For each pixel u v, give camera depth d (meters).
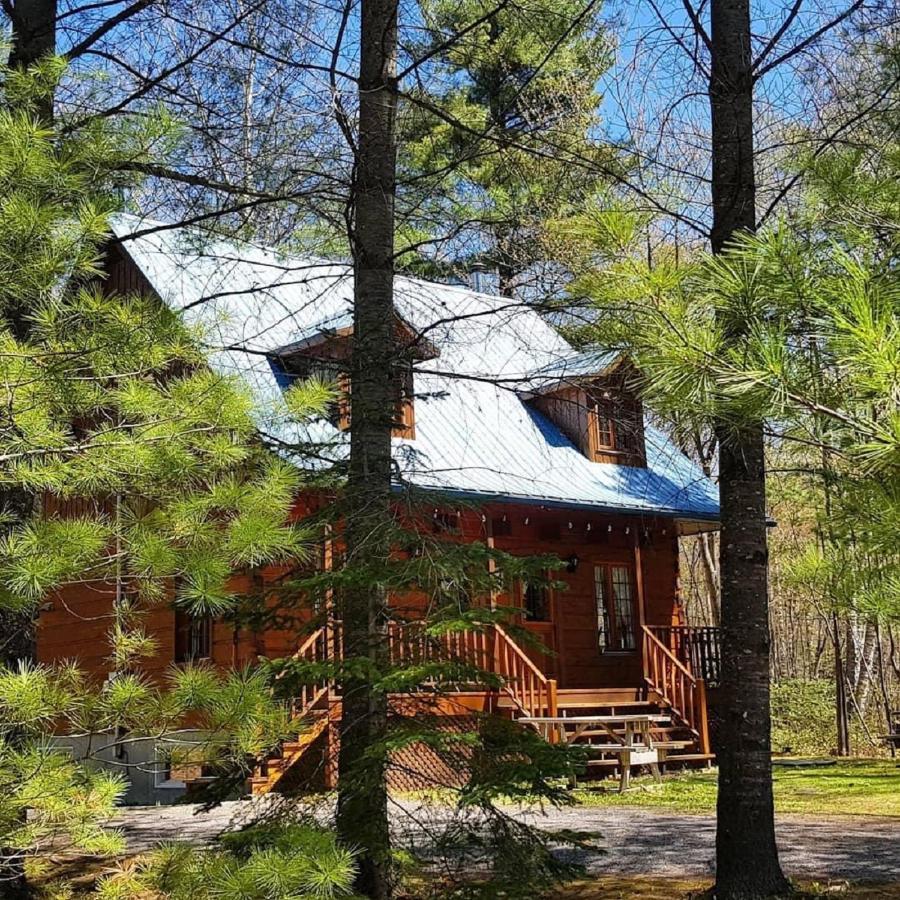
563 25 8.34
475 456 16.50
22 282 4.93
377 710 6.67
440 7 8.63
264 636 13.79
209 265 10.54
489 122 8.48
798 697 27.41
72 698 4.98
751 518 7.23
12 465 5.12
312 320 14.98
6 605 4.98
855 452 4.09
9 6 8.23
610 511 17.22
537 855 6.60
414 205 8.61
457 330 9.73
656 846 9.77
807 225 5.00
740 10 7.50
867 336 3.58
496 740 6.60
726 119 7.31
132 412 5.21
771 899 6.82
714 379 4.27
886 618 4.49
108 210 5.21
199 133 7.79
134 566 5.03
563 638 18.12
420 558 6.50
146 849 9.28
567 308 7.01
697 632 18.75
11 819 4.63
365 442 7.28
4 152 4.89
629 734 14.99
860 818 11.30
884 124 6.48
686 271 4.52
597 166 7.42
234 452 5.39
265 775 11.91
